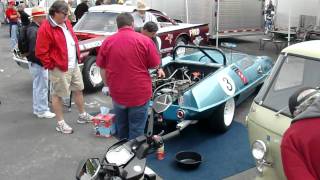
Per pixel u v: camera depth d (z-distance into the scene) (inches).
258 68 263.9
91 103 291.1
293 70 130.2
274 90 129.0
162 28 402.3
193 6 554.6
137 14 346.0
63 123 229.9
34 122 249.1
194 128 235.3
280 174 114.9
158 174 179.3
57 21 212.4
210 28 534.9
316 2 499.8
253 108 129.6
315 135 66.8
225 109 225.5
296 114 79.6
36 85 252.1
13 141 219.0
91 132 231.8
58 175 180.2
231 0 543.8
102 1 469.7
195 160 191.0
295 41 508.1
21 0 749.9
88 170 99.8
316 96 77.8
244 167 186.1
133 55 167.6
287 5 522.6
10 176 179.3
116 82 172.4
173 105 200.4
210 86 211.5
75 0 574.2
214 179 174.7
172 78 234.5
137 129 179.5
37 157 199.2
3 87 338.3
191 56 275.7
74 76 233.1
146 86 174.1
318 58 125.3
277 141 114.7
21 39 241.4
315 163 66.9
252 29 581.0
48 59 214.7
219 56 284.7
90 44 308.5
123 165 101.8
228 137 222.5
